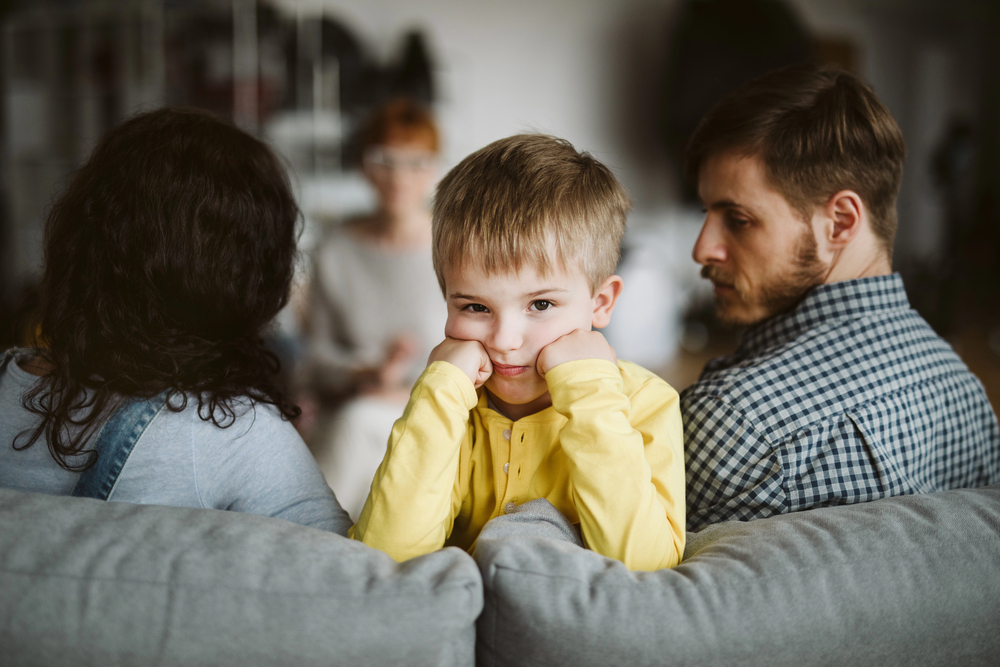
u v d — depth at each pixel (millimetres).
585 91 4309
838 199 859
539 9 4102
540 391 763
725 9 3889
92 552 583
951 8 5883
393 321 2088
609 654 560
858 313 872
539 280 715
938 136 6109
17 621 554
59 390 713
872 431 780
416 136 2051
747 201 887
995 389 3039
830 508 686
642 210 4562
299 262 940
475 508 791
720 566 612
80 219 722
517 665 577
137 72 2727
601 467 662
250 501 755
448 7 3816
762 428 776
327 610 554
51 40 2840
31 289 854
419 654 552
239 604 556
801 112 856
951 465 861
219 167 743
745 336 992
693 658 562
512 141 778
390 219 2082
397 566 599
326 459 1814
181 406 718
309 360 2035
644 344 3867
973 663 604
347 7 3473
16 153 2906
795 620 578
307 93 2783
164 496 718
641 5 4402
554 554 598
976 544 624
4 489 657
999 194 6453
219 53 2525
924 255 5984
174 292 725
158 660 548
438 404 699
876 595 591
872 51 5418
